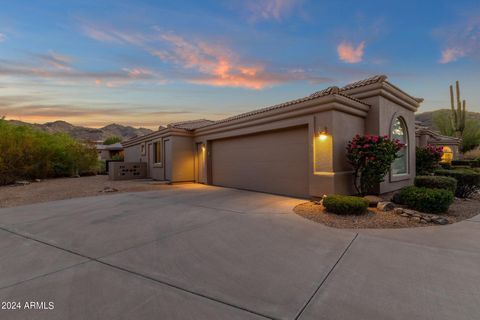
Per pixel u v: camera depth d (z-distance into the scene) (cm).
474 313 234
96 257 382
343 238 459
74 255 391
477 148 2580
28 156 1561
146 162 1836
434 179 795
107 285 295
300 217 619
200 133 1423
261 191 1078
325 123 774
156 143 1711
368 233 489
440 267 336
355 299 259
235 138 1227
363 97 884
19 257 385
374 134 856
